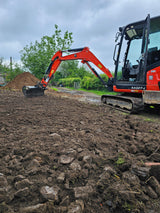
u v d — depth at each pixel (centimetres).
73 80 2669
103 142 241
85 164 172
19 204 118
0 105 500
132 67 579
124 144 244
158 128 355
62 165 171
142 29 534
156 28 480
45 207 113
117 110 610
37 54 1834
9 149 199
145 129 334
